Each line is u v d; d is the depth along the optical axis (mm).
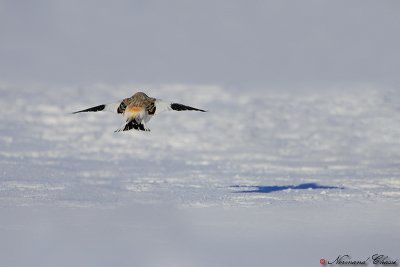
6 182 22688
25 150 29266
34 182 22859
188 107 16359
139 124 15930
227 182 23594
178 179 24047
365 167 26672
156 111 16234
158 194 21484
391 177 24578
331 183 23469
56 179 23547
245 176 24719
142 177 24391
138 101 16281
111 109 16375
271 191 22094
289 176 24781
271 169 26250
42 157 27922
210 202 20375
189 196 21219
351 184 23297
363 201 20609
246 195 21359
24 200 20328
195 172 25469
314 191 22031
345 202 20484
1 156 27812
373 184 23297
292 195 21422
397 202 20500
